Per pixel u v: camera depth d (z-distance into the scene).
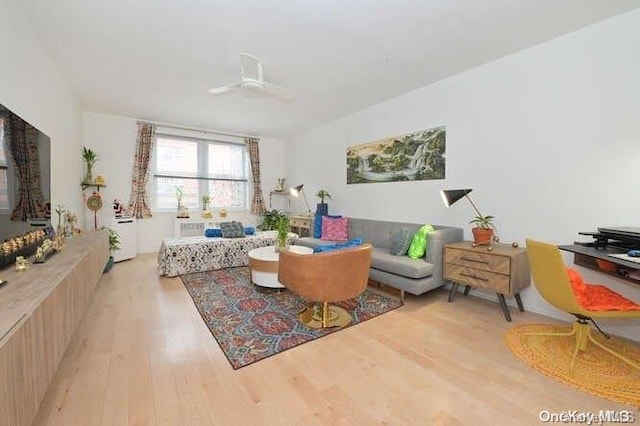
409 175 3.77
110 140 4.75
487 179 2.97
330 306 2.75
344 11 2.07
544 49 2.54
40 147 2.19
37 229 2.06
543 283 1.89
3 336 0.89
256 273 3.13
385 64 2.93
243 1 1.96
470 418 1.39
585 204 2.35
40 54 2.44
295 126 5.44
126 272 3.86
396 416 1.40
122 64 2.90
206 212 5.64
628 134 2.14
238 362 1.83
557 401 1.51
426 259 2.95
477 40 2.50
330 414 1.41
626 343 2.09
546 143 2.55
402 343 2.10
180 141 5.45
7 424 0.88
